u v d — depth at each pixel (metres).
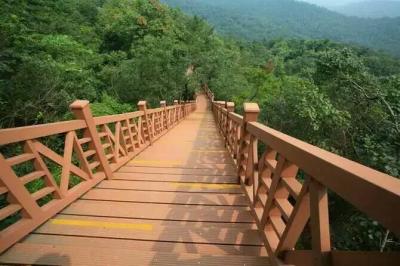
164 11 32.66
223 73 28.55
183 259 2.15
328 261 1.32
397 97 7.27
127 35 26.42
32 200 2.62
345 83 8.91
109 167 4.38
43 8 15.93
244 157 4.06
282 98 12.18
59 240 2.51
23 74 8.04
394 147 6.14
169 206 3.29
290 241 1.84
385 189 0.84
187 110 21.44
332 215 6.70
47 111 8.64
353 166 1.13
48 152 2.91
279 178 2.06
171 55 18.84
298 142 1.79
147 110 7.79
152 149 7.24
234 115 5.18
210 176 4.54
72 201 3.31
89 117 3.88
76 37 19.97
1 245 2.19
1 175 2.27
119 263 2.10
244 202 3.42
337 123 8.04
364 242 5.52
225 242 2.50
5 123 7.86
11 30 9.84
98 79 17.11
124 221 2.89
